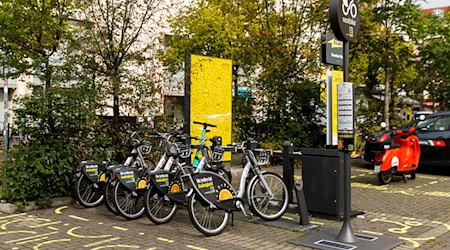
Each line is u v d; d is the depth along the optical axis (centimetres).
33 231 635
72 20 936
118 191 702
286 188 704
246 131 1320
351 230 573
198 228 601
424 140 1195
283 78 1341
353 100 550
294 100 1346
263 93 1318
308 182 695
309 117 1373
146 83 881
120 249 552
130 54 886
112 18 884
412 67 1834
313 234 604
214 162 713
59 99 800
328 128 663
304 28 1338
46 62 830
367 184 1041
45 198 774
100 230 639
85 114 806
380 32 1430
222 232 624
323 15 1295
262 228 646
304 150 699
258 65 1390
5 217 714
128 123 882
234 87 1455
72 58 838
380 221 689
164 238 598
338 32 554
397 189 975
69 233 624
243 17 1386
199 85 972
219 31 1488
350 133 550
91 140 838
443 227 656
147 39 920
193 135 955
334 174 669
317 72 1339
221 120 1017
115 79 848
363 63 1673
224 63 1023
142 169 702
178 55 1438
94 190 779
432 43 1619
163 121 898
